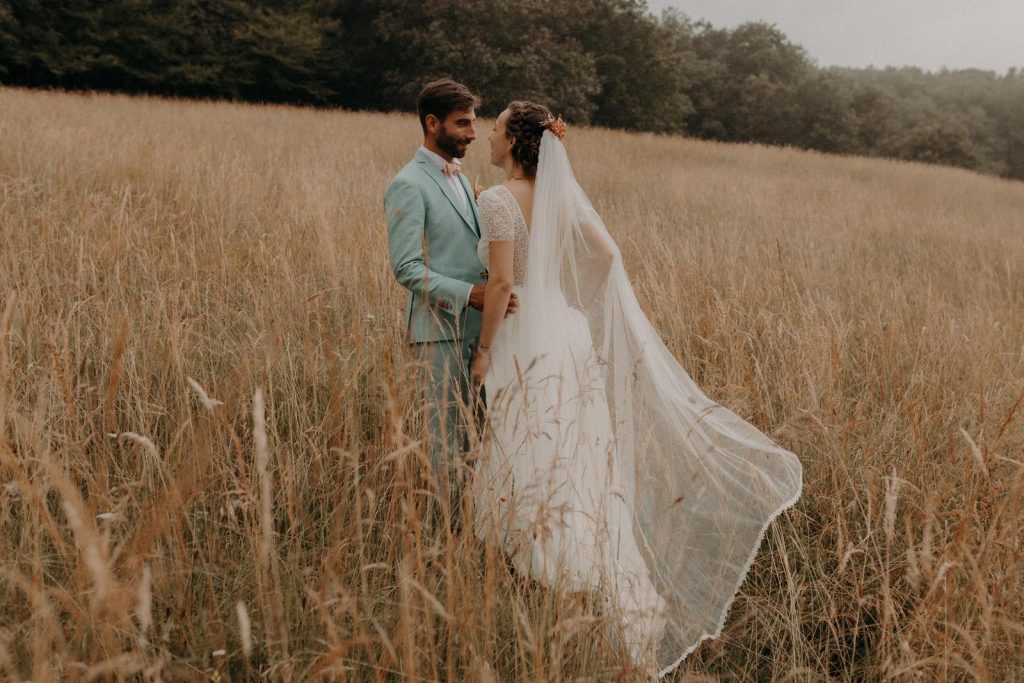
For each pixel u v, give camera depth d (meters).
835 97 63.28
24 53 27.14
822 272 5.88
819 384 3.26
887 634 2.03
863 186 15.84
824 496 2.65
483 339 2.58
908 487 2.67
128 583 1.58
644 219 7.52
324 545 2.10
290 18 33.34
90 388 2.59
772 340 3.78
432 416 2.61
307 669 1.66
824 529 2.48
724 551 2.44
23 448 2.22
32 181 5.79
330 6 36.62
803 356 3.50
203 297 3.85
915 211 12.09
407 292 3.94
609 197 9.80
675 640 2.27
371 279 4.01
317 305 3.41
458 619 1.74
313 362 2.92
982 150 100.06
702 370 3.67
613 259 2.71
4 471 2.13
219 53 31.89
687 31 77.88
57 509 2.24
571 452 2.47
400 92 33.41
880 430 3.09
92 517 1.66
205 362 3.15
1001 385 3.53
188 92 31.31
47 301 3.37
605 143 17.31
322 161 9.70
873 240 8.93
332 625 1.51
